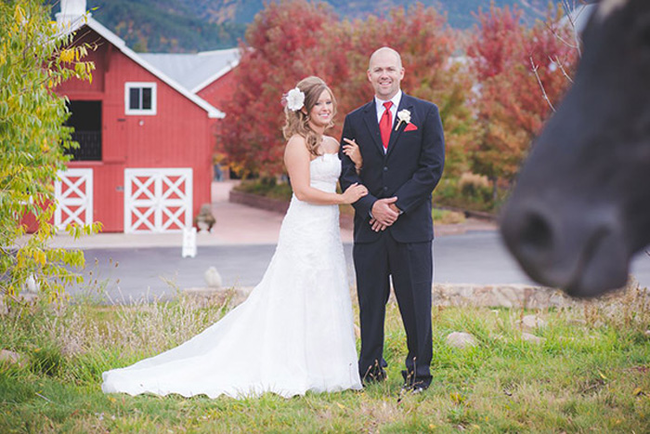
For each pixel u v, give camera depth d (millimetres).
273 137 29266
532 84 23297
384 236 5734
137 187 22906
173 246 19469
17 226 7398
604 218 875
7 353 6180
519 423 4930
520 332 7164
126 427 4766
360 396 5637
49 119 6820
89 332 6992
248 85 32250
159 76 22766
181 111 23016
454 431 4820
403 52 24562
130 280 13180
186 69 44688
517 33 27422
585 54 944
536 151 923
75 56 7070
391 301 8805
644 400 5250
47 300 7363
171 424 5020
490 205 27094
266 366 5848
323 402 5516
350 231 23172
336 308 5902
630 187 896
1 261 7043
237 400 5516
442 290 9352
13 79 6281
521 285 9430
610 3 917
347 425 4840
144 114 22828
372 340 5938
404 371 5930
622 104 904
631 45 902
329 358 5852
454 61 25828
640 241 926
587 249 867
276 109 28781
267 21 32500
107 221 22688
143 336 6988
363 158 5773
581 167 899
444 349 6738
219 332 6230
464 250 17875
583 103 924
